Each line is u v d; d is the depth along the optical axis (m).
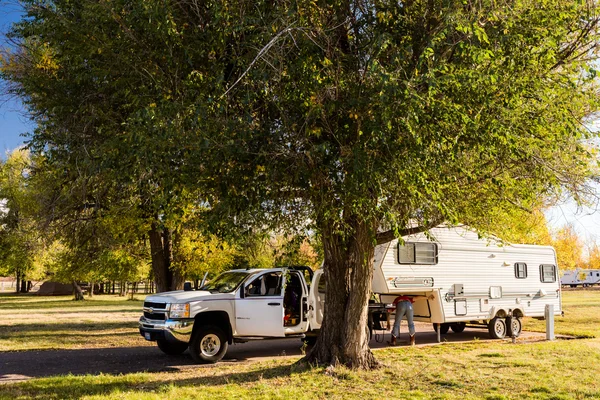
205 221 7.84
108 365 11.13
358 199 7.07
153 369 10.63
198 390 8.21
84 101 9.85
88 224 15.98
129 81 8.39
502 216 9.55
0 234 25.25
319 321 13.16
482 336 17.73
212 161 7.10
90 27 8.23
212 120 6.90
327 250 9.93
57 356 12.36
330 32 7.48
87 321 22.19
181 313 11.23
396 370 9.77
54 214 14.33
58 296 56.94
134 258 20.09
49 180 13.90
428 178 7.36
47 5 9.33
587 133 7.10
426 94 6.59
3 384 8.67
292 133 7.23
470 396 7.86
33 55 11.74
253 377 9.24
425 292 15.56
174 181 7.58
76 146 10.74
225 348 11.70
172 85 7.90
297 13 6.84
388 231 9.55
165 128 6.85
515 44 6.90
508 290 17.45
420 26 7.43
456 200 8.41
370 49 7.27
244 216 7.87
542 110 7.08
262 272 12.59
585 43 7.96
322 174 7.41
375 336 15.69
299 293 13.02
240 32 7.25
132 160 7.89
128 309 31.58
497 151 7.23
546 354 12.24
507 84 6.75
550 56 7.01
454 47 7.11
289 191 7.90
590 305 33.25
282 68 6.97
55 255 23.88
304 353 12.94
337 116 7.34
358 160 6.60
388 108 6.18
